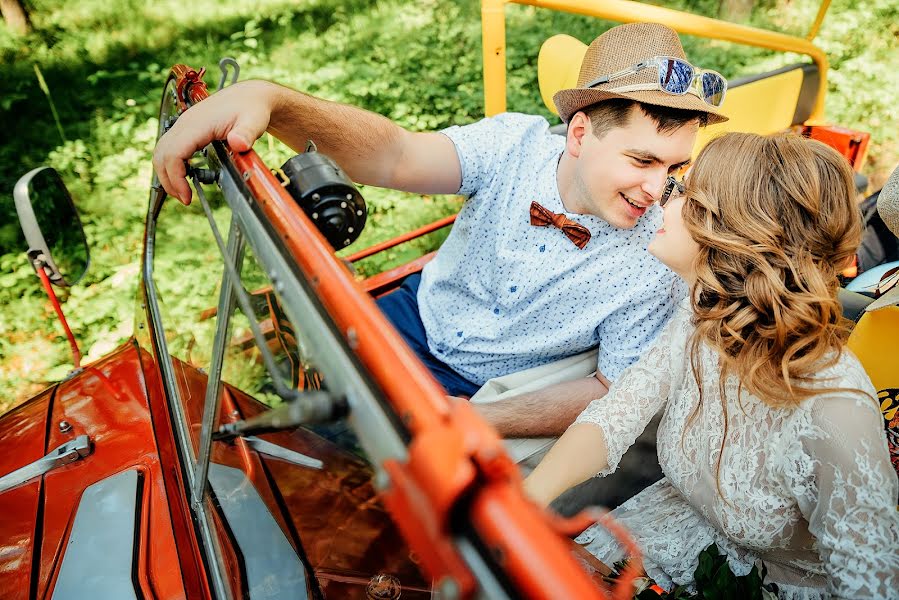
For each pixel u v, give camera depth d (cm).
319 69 655
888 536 107
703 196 121
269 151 405
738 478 132
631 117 166
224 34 753
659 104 158
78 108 622
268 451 116
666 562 155
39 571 124
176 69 172
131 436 156
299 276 77
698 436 142
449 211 484
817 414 112
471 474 47
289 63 675
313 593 106
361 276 418
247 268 98
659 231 137
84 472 147
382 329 61
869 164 562
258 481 118
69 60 701
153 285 196
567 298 196
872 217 279
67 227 208
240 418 114
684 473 148
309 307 72
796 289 117
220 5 807
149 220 203
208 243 130
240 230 101
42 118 605
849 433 109
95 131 584
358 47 704
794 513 129
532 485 146
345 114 173
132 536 129
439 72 650
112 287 429
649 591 137
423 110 594
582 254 192
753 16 814
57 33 749
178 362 163
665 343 152
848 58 720
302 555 109
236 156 107
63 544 129
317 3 803
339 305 65
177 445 147
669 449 151
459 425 50
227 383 127
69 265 205
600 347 201
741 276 120
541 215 192
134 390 174
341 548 106
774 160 117
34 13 781
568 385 195
